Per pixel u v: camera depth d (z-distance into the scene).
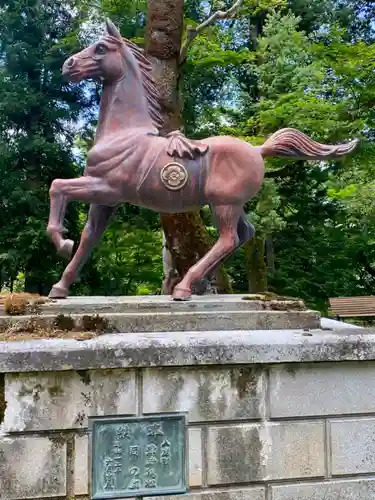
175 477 2.78
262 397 2.92
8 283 13.01
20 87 11.18
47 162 11.38
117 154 3.35
